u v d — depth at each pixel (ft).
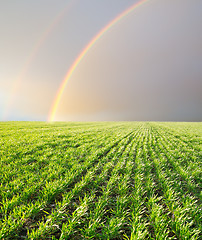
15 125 86.79
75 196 14.55
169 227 10.82
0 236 8.87
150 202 13.28
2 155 25.22
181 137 58.54
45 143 37.32
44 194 13.57
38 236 9.02
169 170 21.48
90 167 23.49
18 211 10.94
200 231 9.71
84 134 61.21
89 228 9.77
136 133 77.36
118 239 9.73
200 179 18.53
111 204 13.69
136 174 20.43
